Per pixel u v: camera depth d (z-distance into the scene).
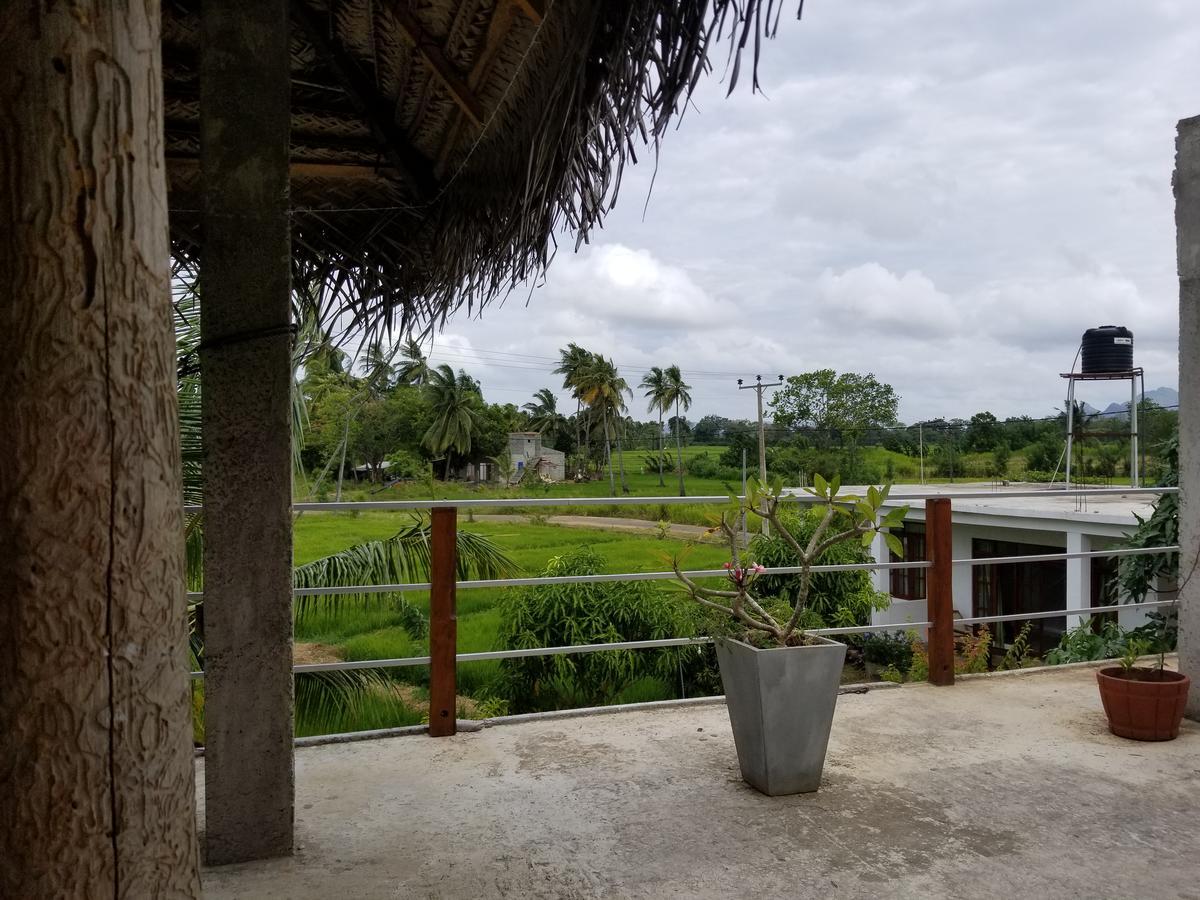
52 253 1.02
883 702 3.93
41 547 1.01
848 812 2.73
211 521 2.36
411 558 5.79
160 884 1.09
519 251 2.51
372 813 2.73
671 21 1.52
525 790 2.91
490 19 2.25
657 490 70.00
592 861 2.41
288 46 2.38
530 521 49.78
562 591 10.65
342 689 5.77
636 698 10.44
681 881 2.30
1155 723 3.36
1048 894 2.22
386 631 13.28
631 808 2.77
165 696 1.11
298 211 3.35
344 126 3.30
